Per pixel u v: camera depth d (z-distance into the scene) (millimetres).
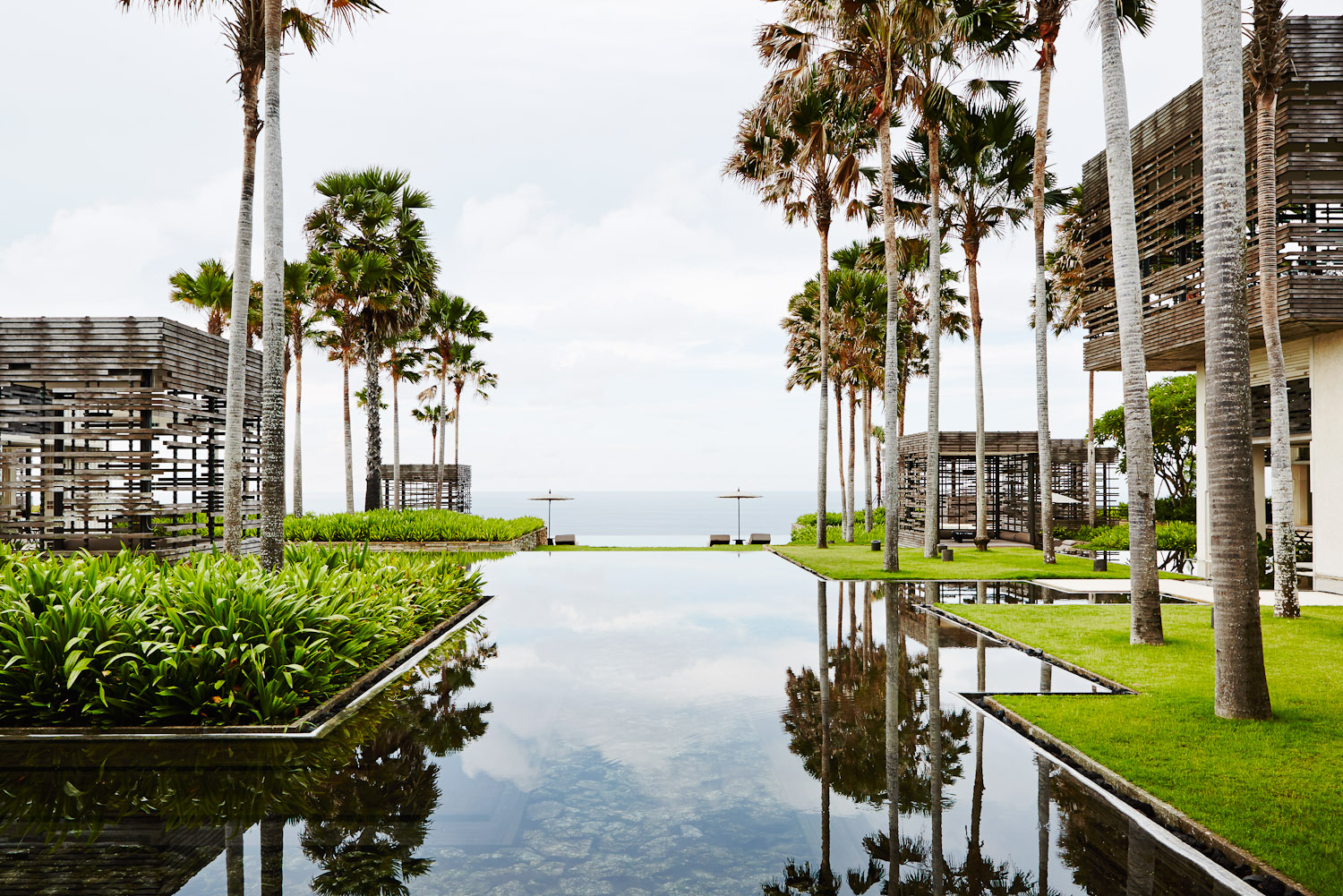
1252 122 12516
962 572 16312
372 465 25750
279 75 9125
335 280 23875
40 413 13125
